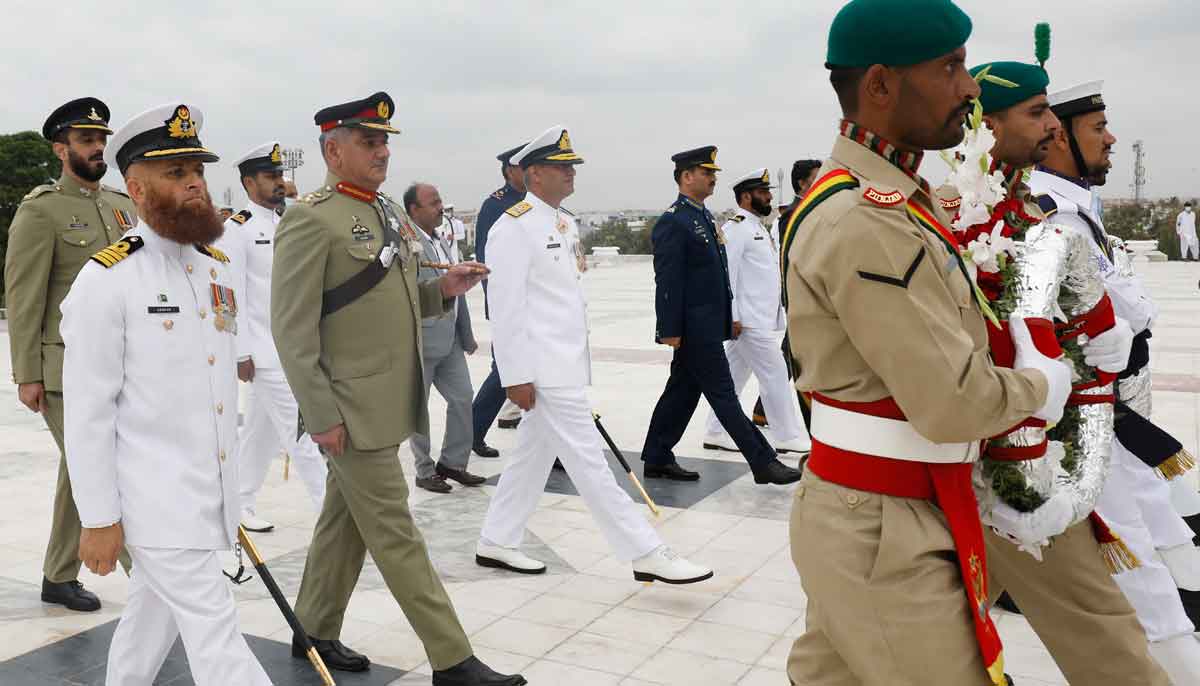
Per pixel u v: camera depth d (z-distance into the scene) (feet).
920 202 6.88
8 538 17.90
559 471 22.38
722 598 14.53
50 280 14.46
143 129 9.52
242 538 11.41
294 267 11.51
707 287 19.93
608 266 112.57
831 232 6.45
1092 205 10.87
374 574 15.92
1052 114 8.96
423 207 23.08
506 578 15.58
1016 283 7.24
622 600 14.57
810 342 6.77
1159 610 10.21
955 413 6.13
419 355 12.30
